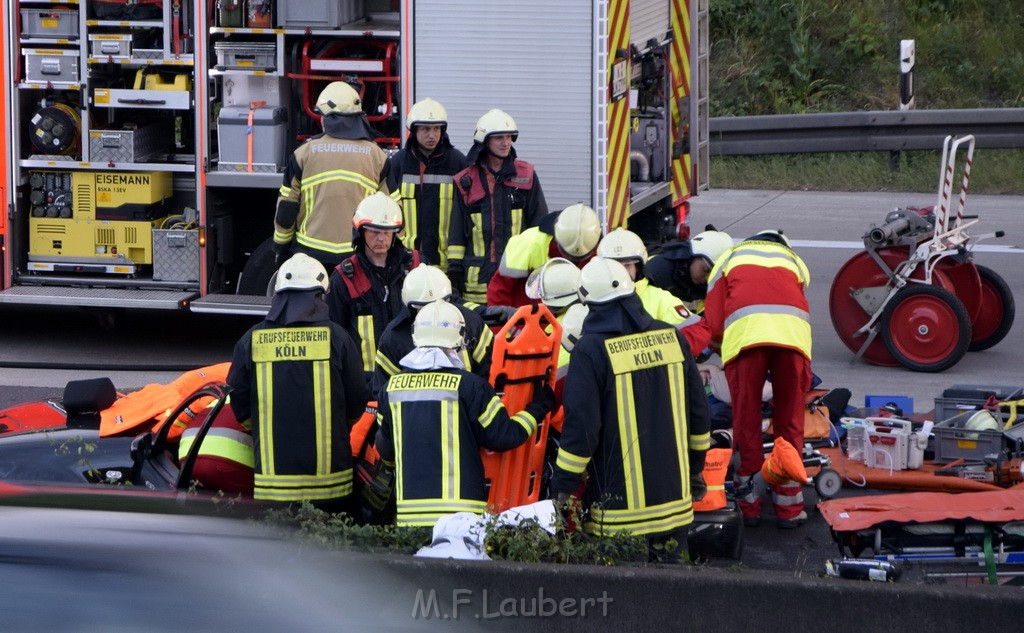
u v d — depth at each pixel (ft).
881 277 108.88
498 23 103.14
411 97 105.40
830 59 231.91
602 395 57.00
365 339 78.28
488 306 78.18
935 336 106.63
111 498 37.35
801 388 75.97
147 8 108.88
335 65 108.37
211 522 35.73
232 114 109.29
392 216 76.95
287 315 62.80
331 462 63.21
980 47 231.30
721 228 164.35
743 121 191.42
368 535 53.78
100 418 72.28
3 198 111.65
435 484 57.57
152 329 124.88
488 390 58.23
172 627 30.89
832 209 175.22
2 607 30.81
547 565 51.29
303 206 96.32
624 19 106.42
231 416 65.41
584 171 103.45
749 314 74.49
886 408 89.61
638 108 123.34
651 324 58.49
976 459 82.02
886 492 81.61
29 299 111.04
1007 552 64.59
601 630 51.42
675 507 58.18
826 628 50.78
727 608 51.21
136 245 112.16
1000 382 104.63
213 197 111.65
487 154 93.45
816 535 76.79
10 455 67.10
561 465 57.00
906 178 188.24
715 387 82.58
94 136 110.22
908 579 63.31
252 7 107.76
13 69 109.81
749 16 237.45
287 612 32.30
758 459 76.79
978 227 161.48
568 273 68.18
